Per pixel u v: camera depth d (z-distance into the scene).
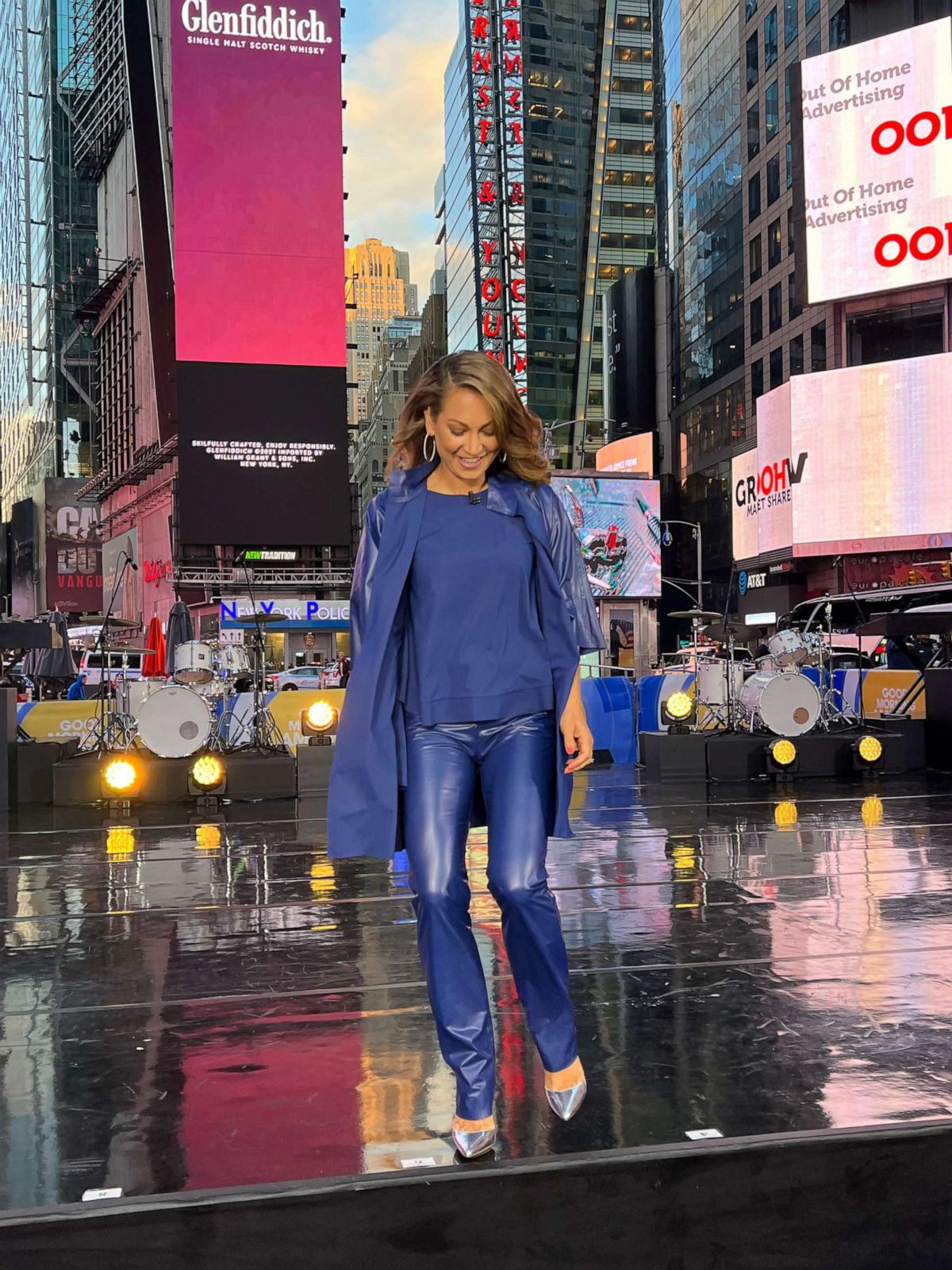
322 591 42.72
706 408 65.62
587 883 5.80
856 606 15.09
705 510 65.50
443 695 2.36
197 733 10.06
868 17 45.75
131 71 69.81
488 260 89.56
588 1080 2.84
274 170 41.91
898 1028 3.26
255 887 5.99
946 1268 2.35
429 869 2.32
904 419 40.25
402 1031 3.38
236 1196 2.12
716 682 12.17
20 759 10.59
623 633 32.84
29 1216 2.07
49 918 5.28
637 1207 2.24
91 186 111.62
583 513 32.16
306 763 10.71
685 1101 2.67
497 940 4.53
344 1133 2.54
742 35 58.34
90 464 110.50
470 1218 2.19
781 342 53.44
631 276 73.81
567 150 91.94
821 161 42.06
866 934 4.51
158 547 65.81
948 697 11.66
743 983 3.81
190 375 40.97
